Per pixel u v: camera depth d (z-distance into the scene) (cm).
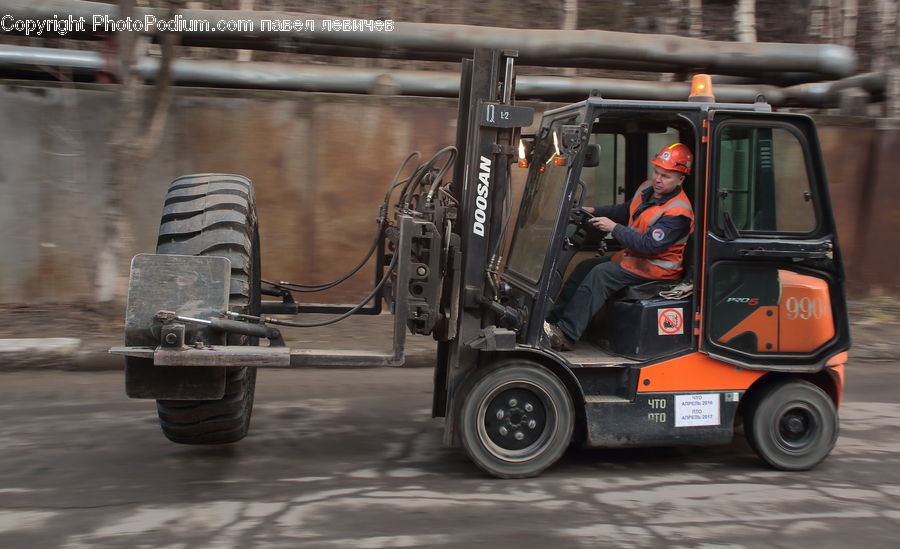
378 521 349
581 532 341
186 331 366
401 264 393
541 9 1007
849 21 930
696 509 371
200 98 771
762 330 419
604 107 399
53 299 769
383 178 801
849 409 564
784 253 412
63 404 536
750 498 388
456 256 404
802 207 417
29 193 759
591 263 468
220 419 414
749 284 416
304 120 786
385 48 778
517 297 433
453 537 333
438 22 941
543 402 408
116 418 507
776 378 430
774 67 813
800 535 343
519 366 402
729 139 409
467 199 407
